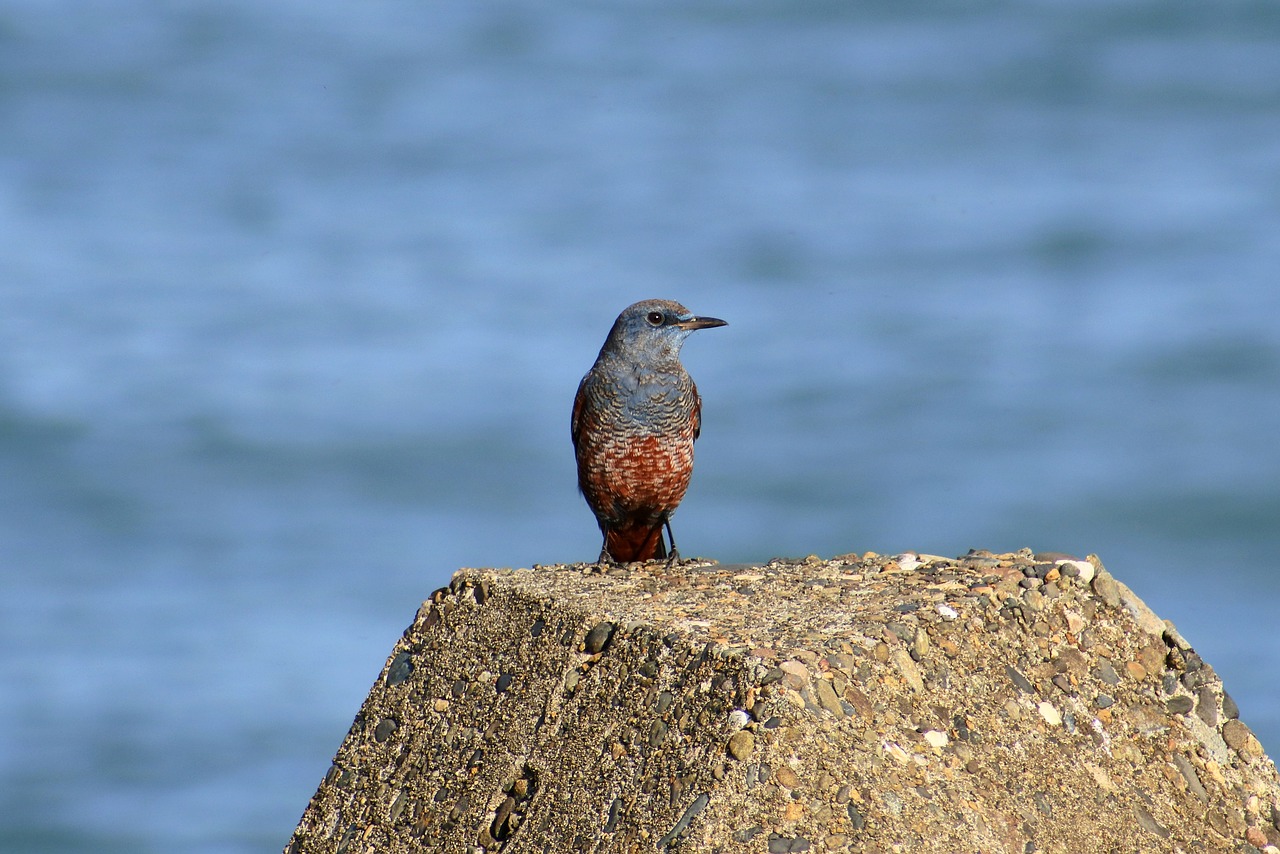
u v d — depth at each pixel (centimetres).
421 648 1169
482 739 1078
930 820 941
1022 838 968
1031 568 1133
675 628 1041
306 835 1134
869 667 1011
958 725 1015
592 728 1021
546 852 980
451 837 1045
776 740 941
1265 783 1057
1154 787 1034
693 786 941
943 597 1097
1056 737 1035
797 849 906
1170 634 1108
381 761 1130
